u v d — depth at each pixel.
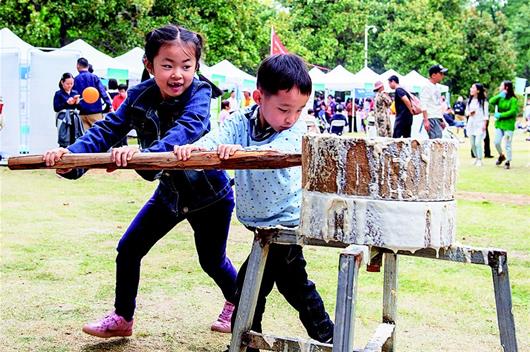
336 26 38.69
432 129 10.92
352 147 1.93
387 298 2.65
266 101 2.33
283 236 2.27
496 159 14.02
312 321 2.70
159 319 3.55
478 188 9.20
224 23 22.31
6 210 6.87
